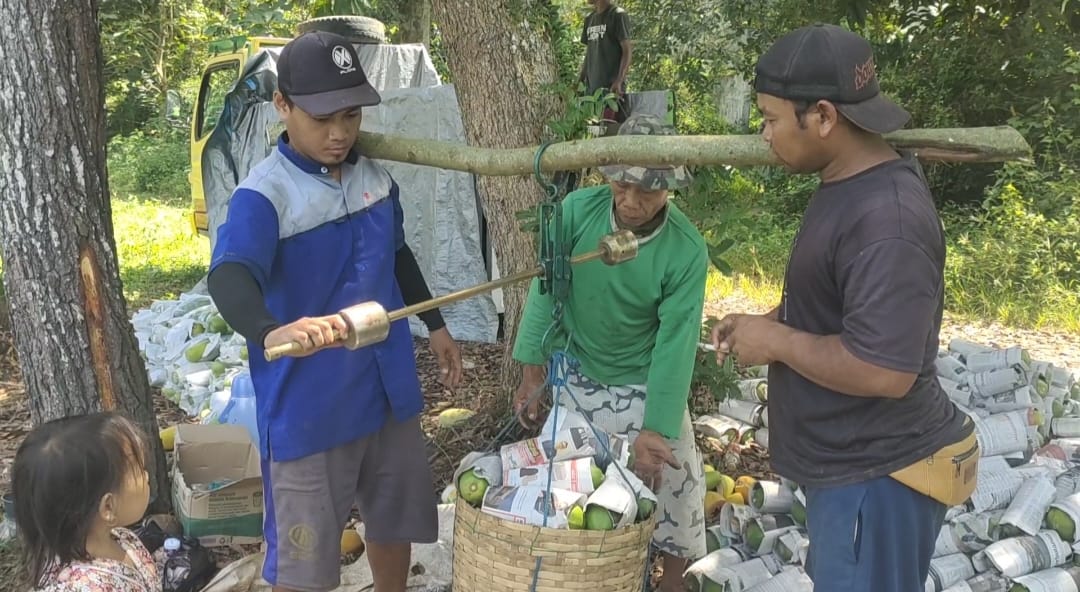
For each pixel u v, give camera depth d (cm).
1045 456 392
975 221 950
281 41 857
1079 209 843
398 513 277
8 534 355
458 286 693
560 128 364
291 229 238
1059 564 318
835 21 555
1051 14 612
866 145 198
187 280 905
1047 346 686
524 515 239
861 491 205
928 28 651
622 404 294
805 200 1074
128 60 1814
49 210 327
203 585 332
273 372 250
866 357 184
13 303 339
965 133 199
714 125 939
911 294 183
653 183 243
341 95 230
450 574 325
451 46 429
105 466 206
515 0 415
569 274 252
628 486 250
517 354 296
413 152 258
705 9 783
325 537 254
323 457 251
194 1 1781
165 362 571
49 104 321
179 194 1541
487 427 476
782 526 339
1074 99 895
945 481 204
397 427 272
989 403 417
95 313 341
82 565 209
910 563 210
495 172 251
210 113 896
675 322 272
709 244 351
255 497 363
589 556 236
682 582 315
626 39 678
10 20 313
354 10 613
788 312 214
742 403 471
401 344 266
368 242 253
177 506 372
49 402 342
